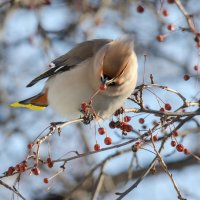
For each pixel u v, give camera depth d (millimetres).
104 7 14078
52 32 14180
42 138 8453
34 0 14023
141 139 8719
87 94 10133
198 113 8742
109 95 9938
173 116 8867
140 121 9445
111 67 9648
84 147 14148
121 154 11242
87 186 14023
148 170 8844
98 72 9750
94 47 10570
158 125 8742
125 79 9789
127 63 9734
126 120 9383
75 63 10539
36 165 8383
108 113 10320
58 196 14219
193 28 10469
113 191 13789
